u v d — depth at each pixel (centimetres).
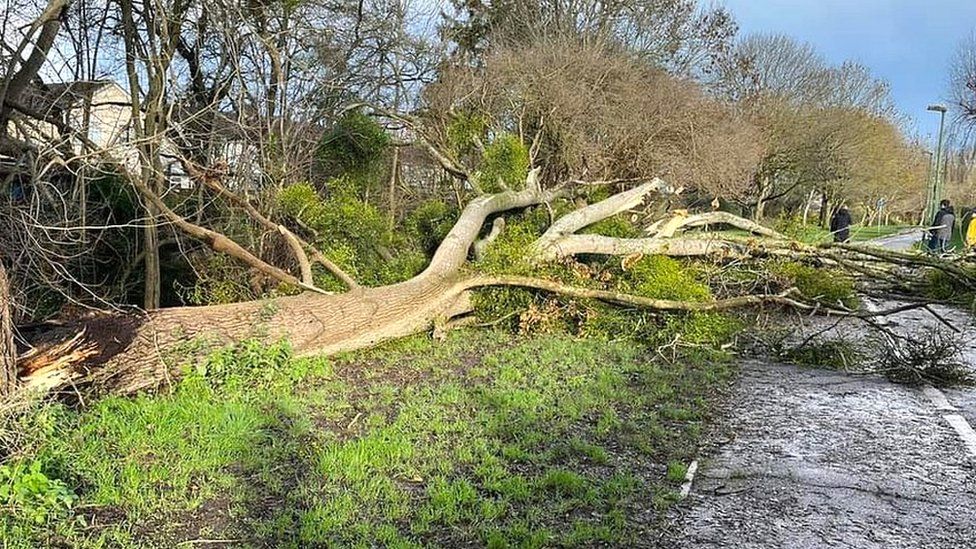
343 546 360
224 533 371
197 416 525
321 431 526
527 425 552
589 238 1007
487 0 2188
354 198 1127
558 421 567
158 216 912
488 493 430
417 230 1190
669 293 880
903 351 803
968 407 655
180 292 1057
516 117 1703
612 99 1822
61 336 579
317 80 1240
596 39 2044
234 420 521
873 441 552
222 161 922
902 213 4334
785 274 1021
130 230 1023
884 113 3656
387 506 404
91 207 946
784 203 3431
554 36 2011
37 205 764
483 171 1251
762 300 873
